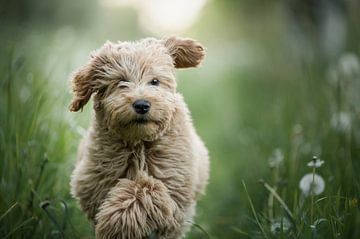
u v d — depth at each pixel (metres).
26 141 6.67
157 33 26.69
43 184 6.56
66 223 6.14
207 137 13.17
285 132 8.95
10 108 6.71
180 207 5.61
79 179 5.72
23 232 5.92
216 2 29.02
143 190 5.23
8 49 9.72
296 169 7.09
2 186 6.13
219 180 10.01
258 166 8.66
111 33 25.14
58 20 22.44
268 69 16.27
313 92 8.95
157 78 5.72
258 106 13.33
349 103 8.01
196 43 6.29
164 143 5.61
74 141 7.80
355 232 5.26
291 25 14.25
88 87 5.82
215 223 7.72
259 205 6.88
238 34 30.08
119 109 5.37
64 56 10.74
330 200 5.47
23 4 19.94
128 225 5.08
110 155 5.61
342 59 9.28
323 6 12.63
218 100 16.95
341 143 7.30
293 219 5.50
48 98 8.09
